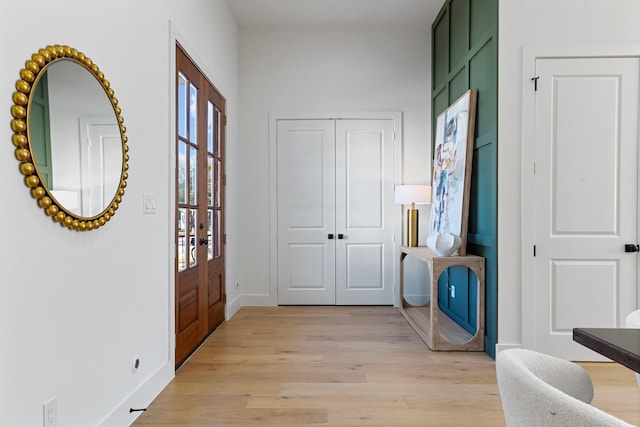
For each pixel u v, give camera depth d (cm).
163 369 238
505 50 282
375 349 308
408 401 221
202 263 324
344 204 459
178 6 264
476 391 234
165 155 244
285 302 462
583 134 282
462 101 337
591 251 281
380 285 460
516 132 283
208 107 341
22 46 128
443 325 361
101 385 173
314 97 459
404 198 411
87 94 159
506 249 284
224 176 394
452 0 384
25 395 129
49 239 140
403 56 459
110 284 181
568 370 97
